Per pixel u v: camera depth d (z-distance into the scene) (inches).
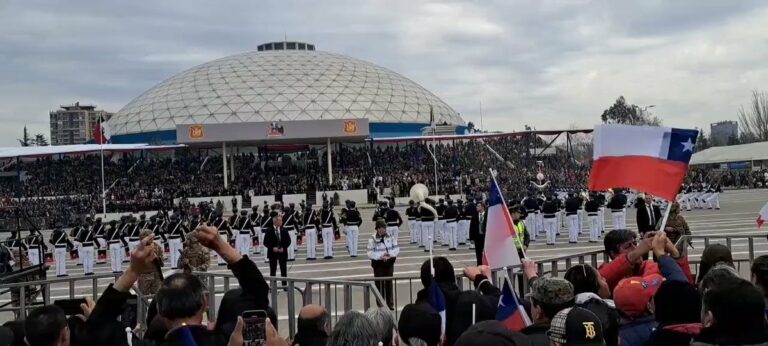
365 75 3730.3
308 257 917.8
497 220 241.4
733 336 145.3
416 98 3769.7
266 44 4256.9
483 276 252.8
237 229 981.2
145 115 3435.0
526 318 218.1
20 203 2028.8
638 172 257.8
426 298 235.3
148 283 410.9
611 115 4461.1
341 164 2741.1
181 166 2768.2
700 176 2484.0
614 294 202.2
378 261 514.0
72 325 169.8
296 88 3398.1
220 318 174.2
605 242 253.4
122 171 2723.9
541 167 2677.2
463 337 127.7
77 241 993.5
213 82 3516.2
